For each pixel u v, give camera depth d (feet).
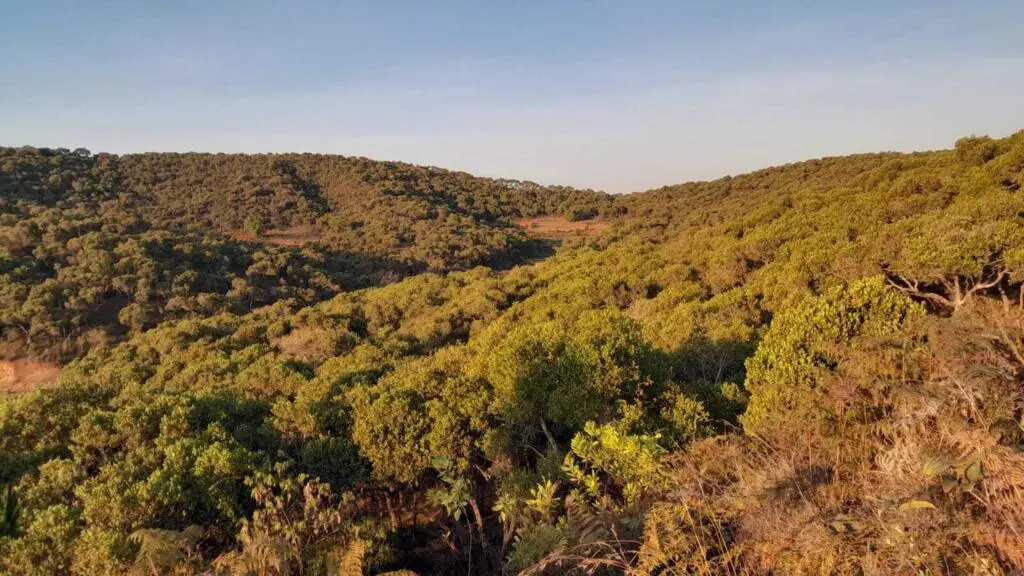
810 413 12.11
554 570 10.85
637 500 13.26
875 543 7.64
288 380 55.31
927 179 73.10
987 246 35.99
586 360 28.14
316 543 18.30
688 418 24.58
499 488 25.02
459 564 25.50
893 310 19.99
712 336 44.88
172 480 23.63
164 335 97.91
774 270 60.44
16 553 19.89
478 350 47.62
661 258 98.94
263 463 27.89
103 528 21.04
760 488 10.00
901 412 10.27
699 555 8.92
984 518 7.69
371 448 31.32
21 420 35.19
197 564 17.37
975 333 10.27
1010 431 8.20
